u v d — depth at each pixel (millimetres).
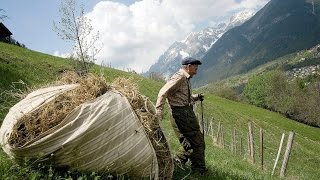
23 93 7672
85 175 5949
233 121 56125
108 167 6223
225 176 9570
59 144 5871
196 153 9125
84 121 6031
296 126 89625
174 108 9023
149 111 7152
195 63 9039
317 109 134250
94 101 6293
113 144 6176
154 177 6664
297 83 149375
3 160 6074
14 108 6719
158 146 6965
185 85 9000
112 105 6316
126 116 6379
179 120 8984
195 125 9070
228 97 141750
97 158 6109
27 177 5695
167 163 7133
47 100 6465
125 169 6379
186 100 9055
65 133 5914
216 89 144125
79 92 6621
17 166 6020
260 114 92000
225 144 33094
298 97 138500
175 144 15266
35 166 6023
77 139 5887
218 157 17031
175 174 8430
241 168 15453
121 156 6234
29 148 5812
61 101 6426
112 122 6184
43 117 6137
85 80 6742
